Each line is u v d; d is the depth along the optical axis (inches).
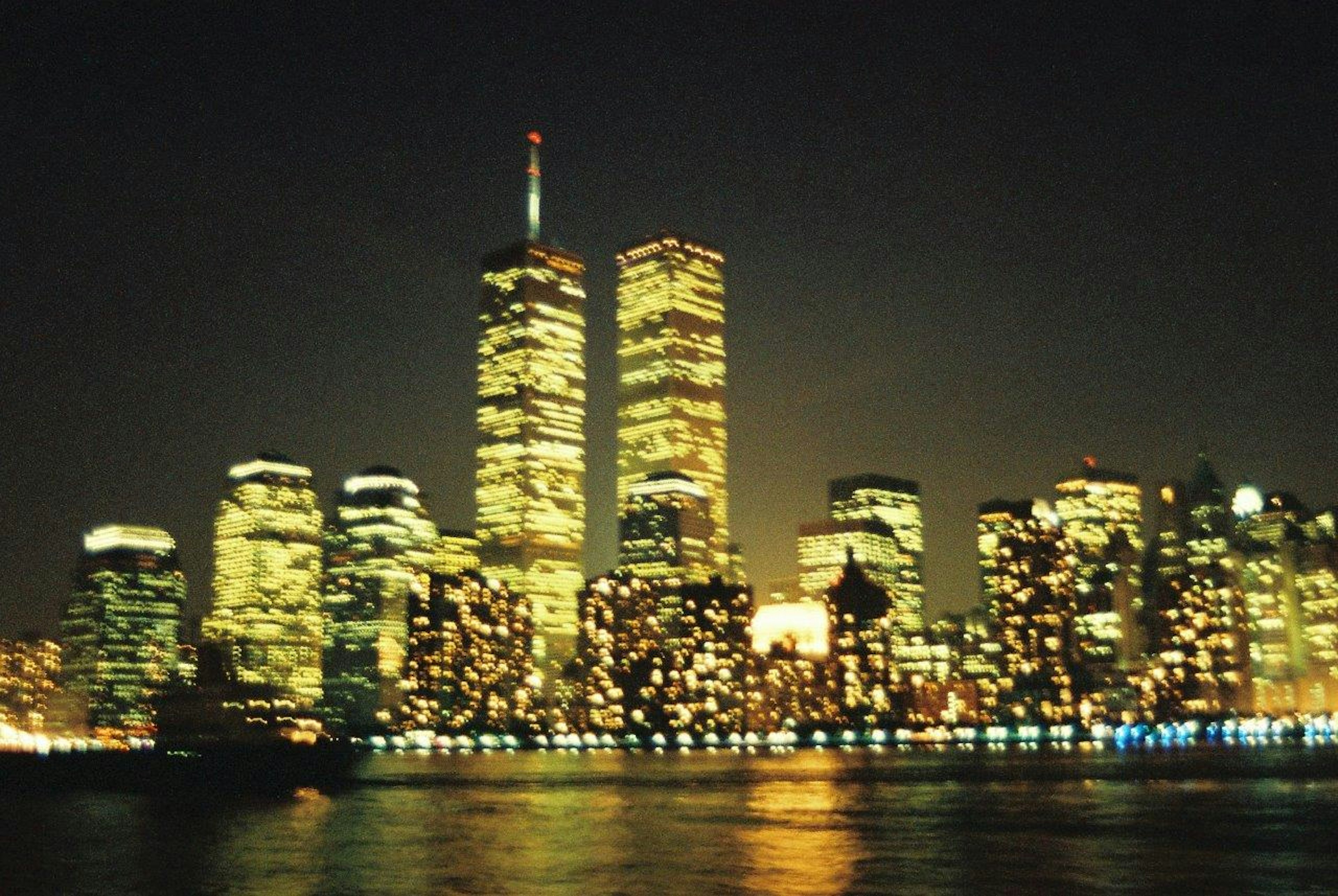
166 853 4534.9
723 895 3292.3
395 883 3617.1
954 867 3843.5
